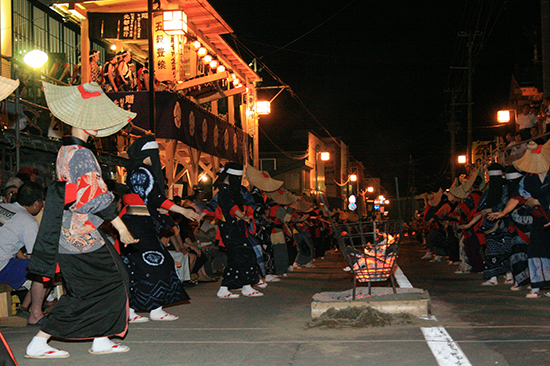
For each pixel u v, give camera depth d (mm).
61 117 4176
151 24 12617
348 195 56781
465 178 14078
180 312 6457
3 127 8461
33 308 5918
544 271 6922
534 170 6930
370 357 3984
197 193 10961
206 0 16172
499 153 14836
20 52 13211
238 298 7773
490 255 8781
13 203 6031
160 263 5828
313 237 17641
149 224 5863
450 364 3707
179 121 14008
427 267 13391
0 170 8047
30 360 4164
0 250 5742
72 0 14414
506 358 3797
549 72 13570
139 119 13484
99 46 17188
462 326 5027
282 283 9961
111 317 4270
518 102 27391
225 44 19609
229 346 4531
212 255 10930
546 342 4234
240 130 21344
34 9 13977
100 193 4125
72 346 4703
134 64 14664
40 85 10398
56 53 14359
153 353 4328
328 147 51500
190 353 4305
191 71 17312
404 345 4309
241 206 7957
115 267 4305
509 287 8398
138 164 5703
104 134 4414
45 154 9492
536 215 6961
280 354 4195
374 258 5961
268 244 10312
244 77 23688
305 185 38812
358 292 6566
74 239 4160
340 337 4746
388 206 78000
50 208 4086
